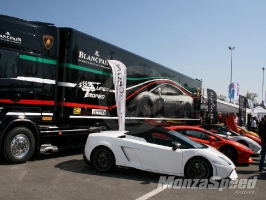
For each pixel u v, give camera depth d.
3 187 5.28
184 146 6.61
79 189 5.45
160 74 13.08
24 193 5.02
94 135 7.14
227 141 9.67
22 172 6.43
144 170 6.52
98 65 9.05
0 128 6.65
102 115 9.29
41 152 7.56
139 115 11.31
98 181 6.11
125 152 6.70
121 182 6.14
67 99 7.95
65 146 8.30
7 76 6.73
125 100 10.05
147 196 5.27
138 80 11.25
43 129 7.57
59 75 7.98
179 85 15.16
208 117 20.28
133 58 10.95
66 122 8.35
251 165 9.80
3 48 6.70
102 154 6.85
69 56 7.95
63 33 8.02
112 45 9.72
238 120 23.31
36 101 7.35
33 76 7.27
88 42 8.62
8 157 6.90
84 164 7.71
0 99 6.62
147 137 6.81
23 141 7.17
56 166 7.29
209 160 6.23
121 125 9.60
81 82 8.36
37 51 7.39
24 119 7.08
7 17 6.91
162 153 6.46
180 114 15.28
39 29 7.50
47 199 4.79
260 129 8.95
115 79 9.54
